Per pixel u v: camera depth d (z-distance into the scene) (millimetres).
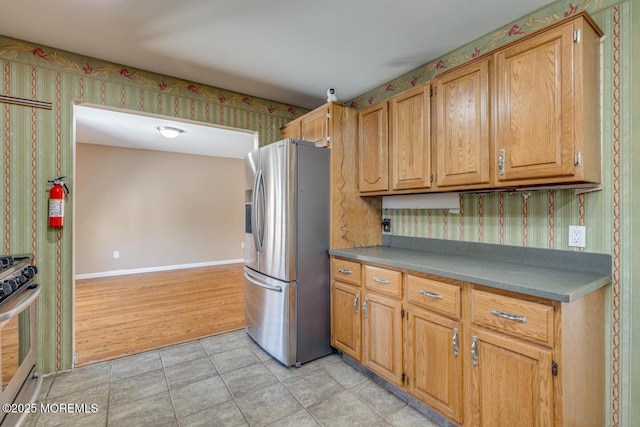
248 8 1810
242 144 5395
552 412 1257
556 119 1440
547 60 1469
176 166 6184
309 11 1838
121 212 5648
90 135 4719
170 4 1777
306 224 2414
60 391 2041
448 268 1693
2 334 1401
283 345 2359
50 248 2248
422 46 2234
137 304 3920
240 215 6977
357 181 2674
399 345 1912
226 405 1900
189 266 6328
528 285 1331
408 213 2605
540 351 1287
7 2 1741
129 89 2537
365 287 2176
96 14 1864
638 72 1466
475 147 1771
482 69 1733
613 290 1540
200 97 2867
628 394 1501
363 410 1847
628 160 1494
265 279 2570
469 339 1547
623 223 1513
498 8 1811
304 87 2959
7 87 2119
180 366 2379
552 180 1478
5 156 2117
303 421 1753
